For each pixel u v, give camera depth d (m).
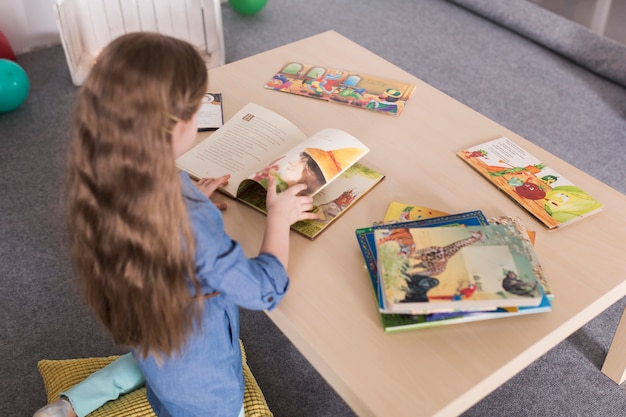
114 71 0.76
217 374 1.00
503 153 1.37
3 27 2.64
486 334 1.00
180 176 0.89
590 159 2.20
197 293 0.86
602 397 1.53
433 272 1.02
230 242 0.89
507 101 2.47
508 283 1.00
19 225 1.91
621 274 1.11
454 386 0.93
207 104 1.49
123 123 0.76
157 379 1.00
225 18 2.97
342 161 1.24
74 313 1.69
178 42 0.81
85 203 0.81
